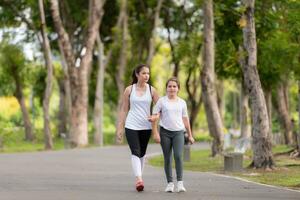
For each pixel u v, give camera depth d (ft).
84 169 96.12
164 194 57.82
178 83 60.44
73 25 251.19
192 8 238.68
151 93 60.54
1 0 232.32
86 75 216.74
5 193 58.44
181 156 59.93
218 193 58.80
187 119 60.70
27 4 224.74
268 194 58.18
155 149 188.24
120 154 149.48
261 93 93.71
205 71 142.00
